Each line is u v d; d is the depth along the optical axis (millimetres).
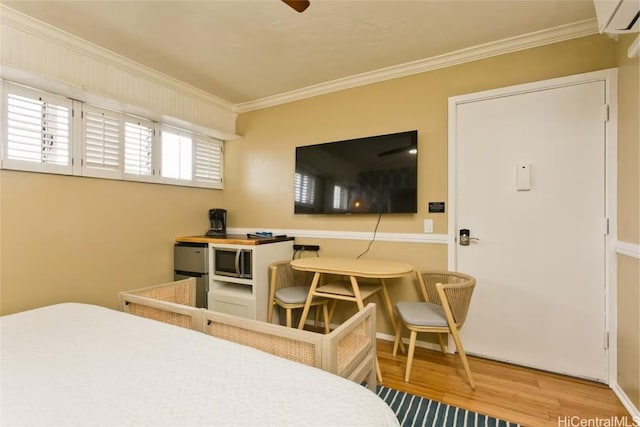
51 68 2104
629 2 1284
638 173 1649
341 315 2977
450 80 2518
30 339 1199
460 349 1974
